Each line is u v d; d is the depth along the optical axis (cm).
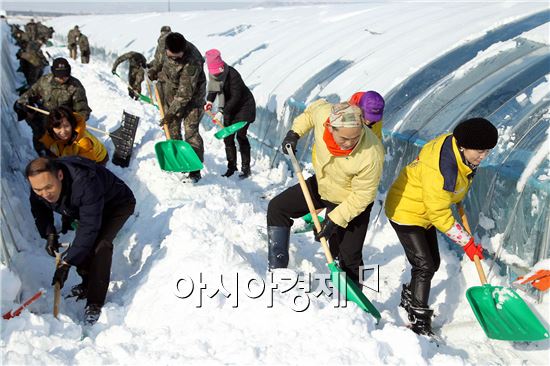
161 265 374
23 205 504
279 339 293
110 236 354
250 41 1023
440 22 747
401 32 766
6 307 310
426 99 543
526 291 368
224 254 358
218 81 582
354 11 1008
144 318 333
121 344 296
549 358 324
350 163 306
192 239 388
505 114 454
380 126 414
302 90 706
